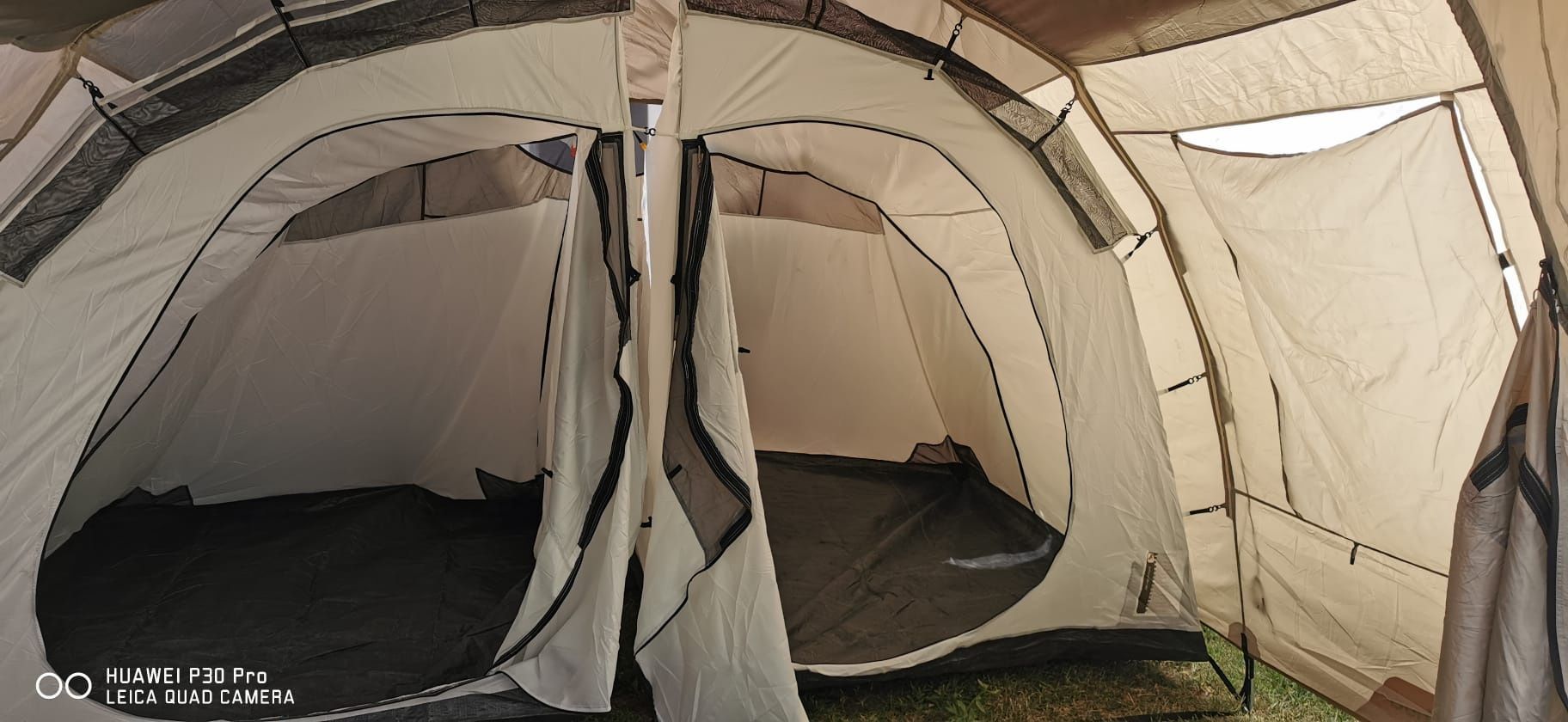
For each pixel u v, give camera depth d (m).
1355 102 2.51
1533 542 2.06
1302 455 3.07
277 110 2.61
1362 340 2.74
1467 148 2.36
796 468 5.13
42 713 2.50
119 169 2.47
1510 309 2.43
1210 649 3.50
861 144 3.77
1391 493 2.83
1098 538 3.23
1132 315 3.20
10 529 2.40
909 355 5.11
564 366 2.90
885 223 4.74
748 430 2.88
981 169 3.08
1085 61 2.93
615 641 2.77
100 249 2.47
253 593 3.42
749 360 5.13
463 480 4.48
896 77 2.96
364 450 4.41
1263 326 3.01
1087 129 3.29
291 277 4.00
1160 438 3.24
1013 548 4.06
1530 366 2.11
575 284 2.90
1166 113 2.94
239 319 3.98
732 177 4.77
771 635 2.78
